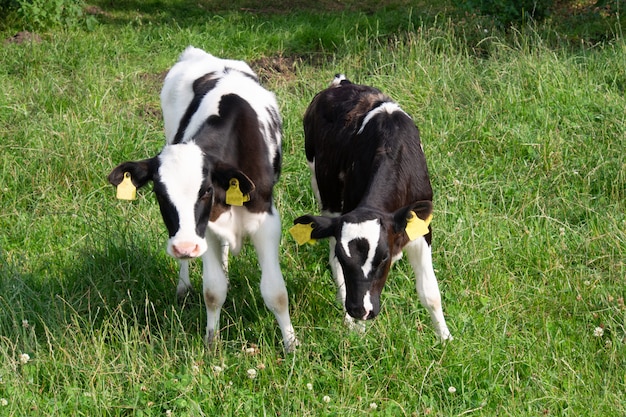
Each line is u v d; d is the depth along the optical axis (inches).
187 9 520.4
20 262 253.8
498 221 263.4
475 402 193.5
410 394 194.9
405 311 227.5
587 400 191.0
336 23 453.4
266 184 222.2
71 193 292.8
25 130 322.3
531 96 331.9
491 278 239.0
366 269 192.9
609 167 287.1
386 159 211.9
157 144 320.8
